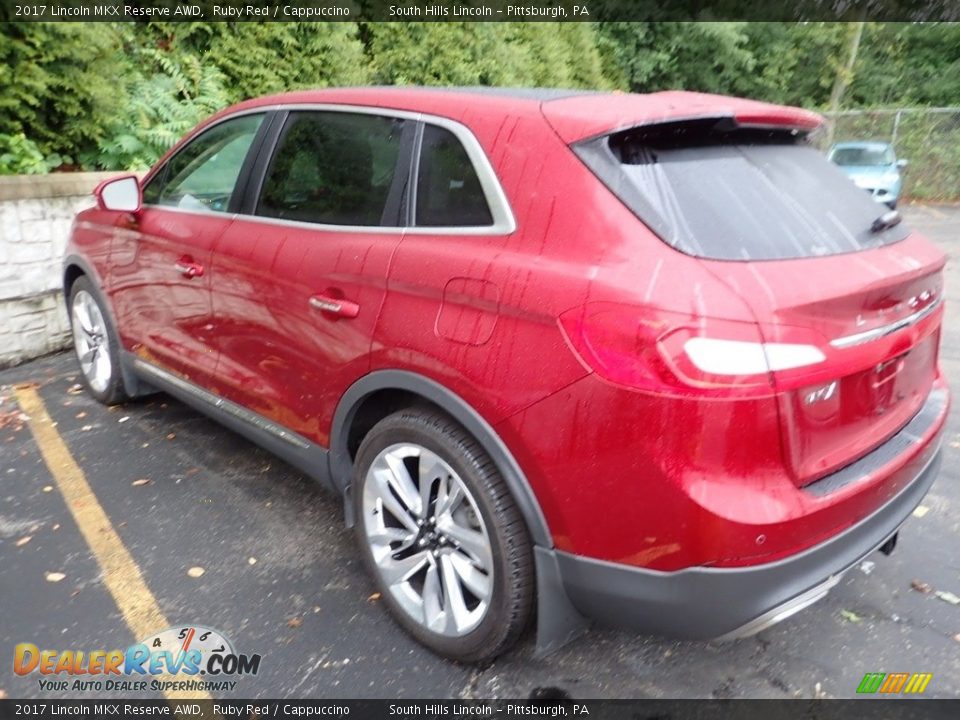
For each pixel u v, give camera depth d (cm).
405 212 254
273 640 262
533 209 218
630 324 188
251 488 369
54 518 337
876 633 269
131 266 392
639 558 198
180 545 318
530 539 222
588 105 229
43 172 599
